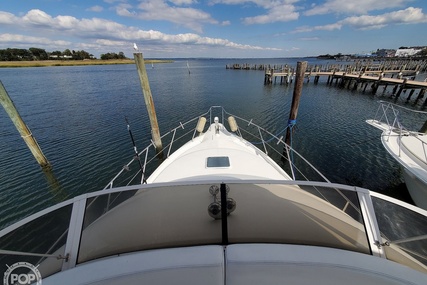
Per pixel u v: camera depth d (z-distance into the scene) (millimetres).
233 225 1585
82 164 8617
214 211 1613
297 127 12555
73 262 1341
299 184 1859
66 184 7465
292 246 1271
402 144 5789
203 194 1812
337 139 10859
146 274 1086
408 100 19219
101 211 1654
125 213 1671
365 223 1600
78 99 19609
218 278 1059
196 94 22812
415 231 1583
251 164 4203
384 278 1097
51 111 15523
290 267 1120
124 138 11031
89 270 1130
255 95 22078
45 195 6953
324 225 1621
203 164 4176
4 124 12828
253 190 1835
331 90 24594
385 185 7238
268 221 1631
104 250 1406
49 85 27672
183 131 12289
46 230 1491
